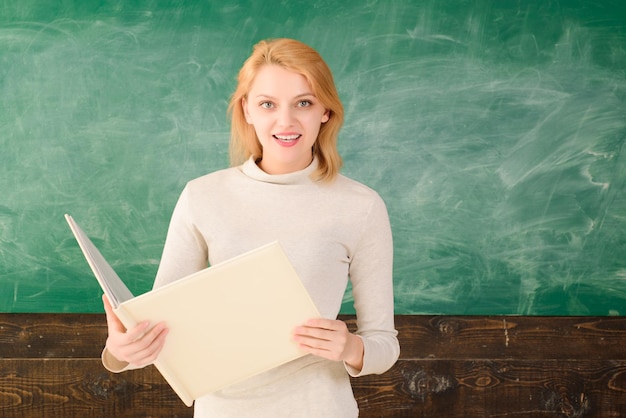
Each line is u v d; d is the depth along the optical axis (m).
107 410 2.65
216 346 1.19
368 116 2.59
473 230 2.62
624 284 2.62
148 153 2.59
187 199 1.40
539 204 2.61
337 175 1.42
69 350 2.64
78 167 2.59
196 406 1.38
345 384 1.36
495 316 2.66
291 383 1.31
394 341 1.36
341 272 1.37
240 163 1.52
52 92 2.58
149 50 2.57
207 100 2.58
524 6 2.58
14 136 2.58
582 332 2.66
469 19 2.58
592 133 2.60
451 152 2.60
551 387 2.66
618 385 2.66
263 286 1.14
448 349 2.65
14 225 2.60
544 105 2.60
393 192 2.62
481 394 2.66
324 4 2.57
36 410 2.65
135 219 2.61
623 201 2.61
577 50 2.59
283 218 1.36
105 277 1.16
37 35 2.57
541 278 2.63
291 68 1.29
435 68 2.58
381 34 2.58
